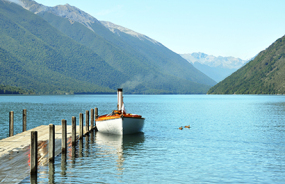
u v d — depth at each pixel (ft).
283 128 143.33
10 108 287.28
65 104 387.55
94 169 68.49
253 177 63.93
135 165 72.43
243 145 98.32
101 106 345.31
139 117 119.44
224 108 315.99
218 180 62.03
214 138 112.88
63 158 77.56
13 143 85.40
